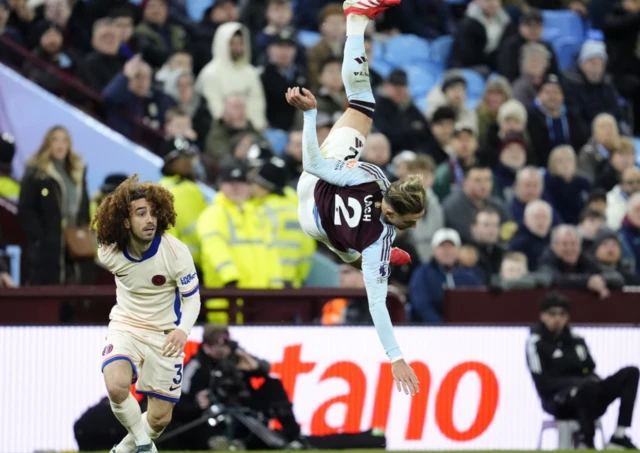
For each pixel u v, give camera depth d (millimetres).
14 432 26859
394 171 35969
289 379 27844
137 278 19984
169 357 20344
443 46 48719
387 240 18672
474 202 34781
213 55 39875
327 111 37781
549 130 42125
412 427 28609
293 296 28266
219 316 28375
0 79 38250
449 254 32156
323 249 35938
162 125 38312
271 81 39000
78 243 31125
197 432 27172
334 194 18875
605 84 45625
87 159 37625
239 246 30188
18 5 40156
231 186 30297
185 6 44156
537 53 43469
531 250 34719
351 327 28375
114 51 39062
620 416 29672
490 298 31625
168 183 30797
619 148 41406
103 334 27359
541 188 36875
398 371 18312
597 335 29750
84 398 27141
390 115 39062
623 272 34812
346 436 28078
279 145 38500
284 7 42188
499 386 29172
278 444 27453
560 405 29094
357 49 19812
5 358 26891
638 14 48719
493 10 46875
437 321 31859
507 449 28969
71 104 38812
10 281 30062
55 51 39156
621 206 38594
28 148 37969
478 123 41281
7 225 35469
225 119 36719
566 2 53281
